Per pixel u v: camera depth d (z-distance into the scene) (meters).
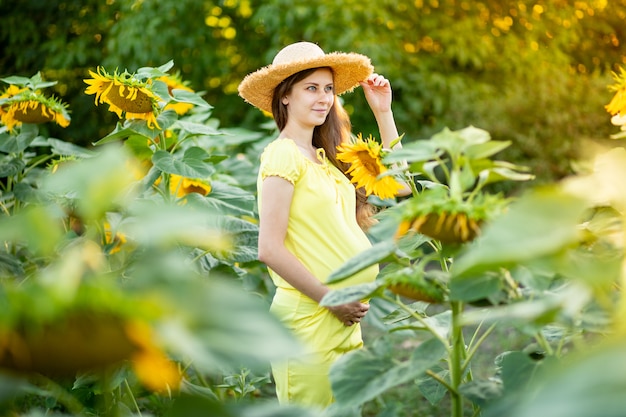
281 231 2.47
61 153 3.28
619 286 1.39
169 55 6.94
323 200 2.54
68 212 2.49
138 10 6.88
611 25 8.40
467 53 7.05
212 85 7.32
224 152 4.45
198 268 2.57
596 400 0.68
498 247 0.89
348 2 6.69
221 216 2.71
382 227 1.41
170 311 0.84
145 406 2.79
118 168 0.85
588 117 6.62
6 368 0.90
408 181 2.08
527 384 1.33
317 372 2.48
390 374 1.36
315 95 2.65
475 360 4.17
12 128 3.23
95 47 7.27
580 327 1.28
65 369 0.90
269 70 2.63
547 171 6.38
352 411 1.42
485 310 1.35
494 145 1.31
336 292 1.46
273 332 0.88
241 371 2.62
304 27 6.89
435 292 1.38
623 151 1.43
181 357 2.20
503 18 7.67
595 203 1.48
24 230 0.86
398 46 6.91
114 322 0.85
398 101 6.88
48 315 0.83
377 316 2.60
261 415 1.08
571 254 1.32
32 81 3.11
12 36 7.09
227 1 7.21
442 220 1.30
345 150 2.00
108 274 2.09
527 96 6.67
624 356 0.71
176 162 2.62
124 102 2.61
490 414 1.18
